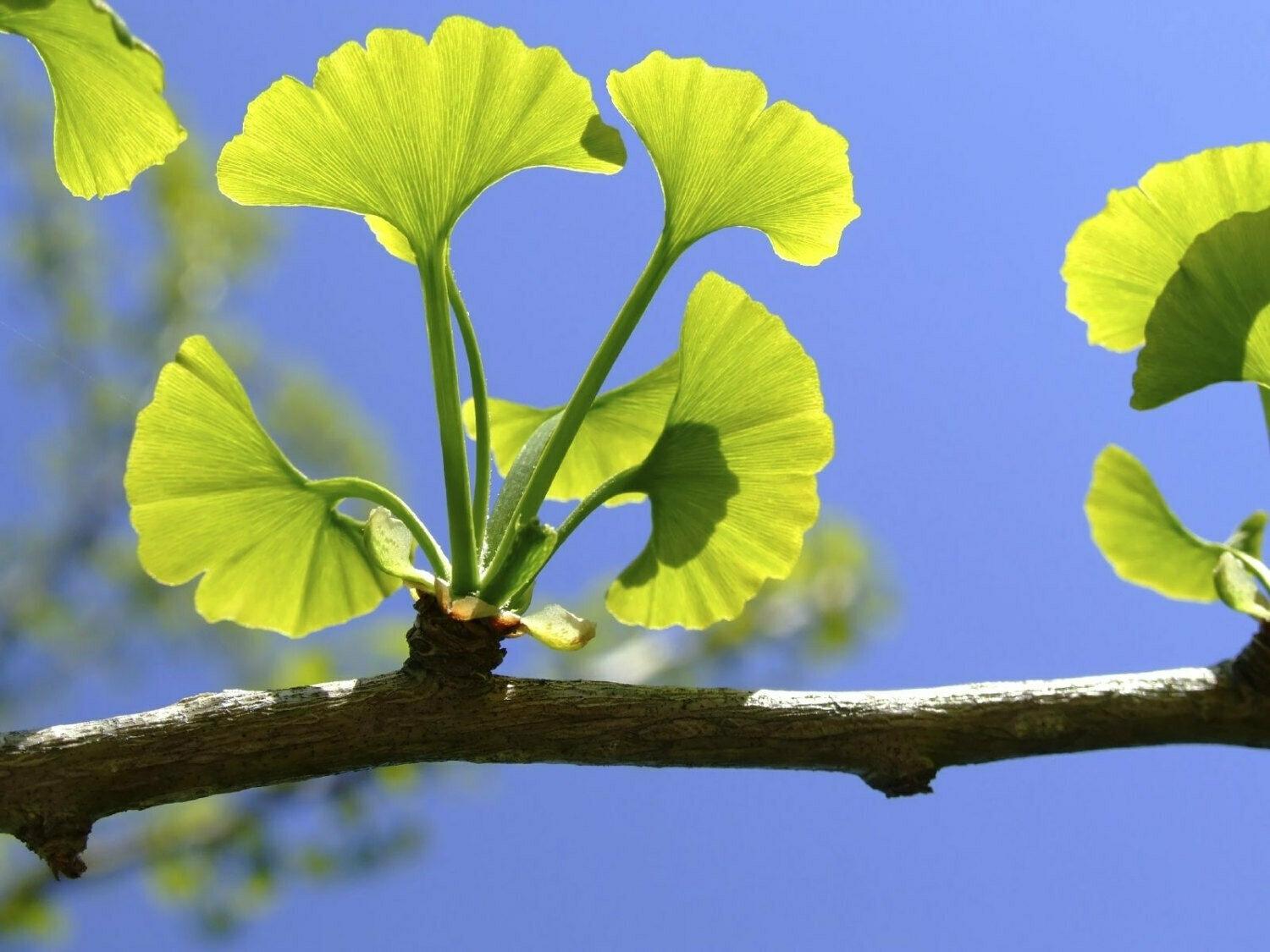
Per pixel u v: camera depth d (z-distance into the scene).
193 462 0.64
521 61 0.63
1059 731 0.63
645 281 0.63
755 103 0.63
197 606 0.64
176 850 1.61
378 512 0.63
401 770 1.57
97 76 0.62
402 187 0.63
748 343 0.64
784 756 0.63
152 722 0.62
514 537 0.63
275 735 0.62
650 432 0.67
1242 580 0.63
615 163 0.63
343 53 0.62
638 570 0.65
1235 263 0.63
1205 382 0.64
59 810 0.62
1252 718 0.63
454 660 0.63
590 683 0.63
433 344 0.63
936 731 0.63
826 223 0.64
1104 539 0.67
